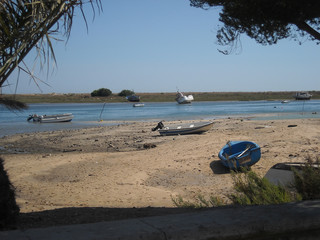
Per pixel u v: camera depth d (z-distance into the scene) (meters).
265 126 30.58
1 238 2.78
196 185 12.41
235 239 3.12
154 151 19.64
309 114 51.94
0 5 3.82
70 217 5.62
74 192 11.66
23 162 17.66
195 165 15.39
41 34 4.00
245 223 3.18
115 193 11.45
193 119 49.59
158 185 12.70
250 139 21.64
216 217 3.40
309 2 6.03
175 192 11.55
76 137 30.09
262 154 16.42
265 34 7.14
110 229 3.01
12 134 34.16
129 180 13.38
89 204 9.74
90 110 96.00
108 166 16.19
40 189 12.20
